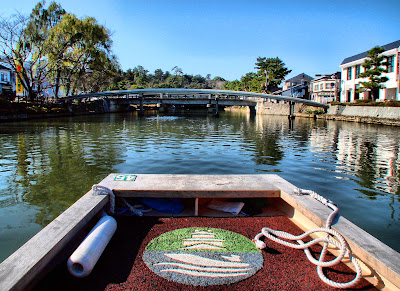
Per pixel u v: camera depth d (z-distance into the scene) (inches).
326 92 2057.1
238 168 393.4
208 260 121.2
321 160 459.2
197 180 182.9
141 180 181.3
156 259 121.3
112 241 135.8
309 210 140.8
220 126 1130.0
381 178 347.9
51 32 1323.8
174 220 160.1
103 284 106.0
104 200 153.3
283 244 133.8
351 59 1781.5
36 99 1521.9
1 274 90.7
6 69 1781.5
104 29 1582.2
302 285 107.6
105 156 464.1
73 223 123.7
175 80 4936.0
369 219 224.8
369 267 113.0
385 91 1395.2
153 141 658.2
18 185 302.4
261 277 111.4
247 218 165.3
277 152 533.0
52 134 755.4
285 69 2630.4
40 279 108.4
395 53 1326.3
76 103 1803.6
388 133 887.7
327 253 130.8
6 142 604.4
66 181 318.0
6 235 191.5
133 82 4296.3
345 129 1027.9
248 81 3181.6
